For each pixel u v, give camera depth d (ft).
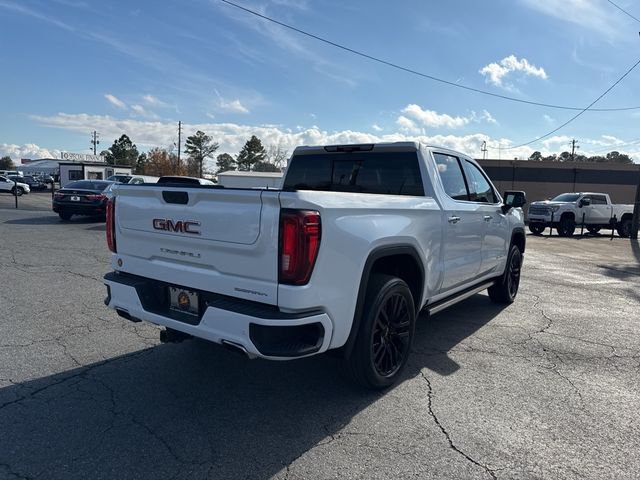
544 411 11.62
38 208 75.92
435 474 8.96
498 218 19.45
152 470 8.86
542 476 8.98
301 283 9.53
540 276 31.37
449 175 16.40
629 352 16.05
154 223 11.67
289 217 9.42
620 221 76.02
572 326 19.02
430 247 13.92
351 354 11.63
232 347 10.09
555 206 71.92
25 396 11.68
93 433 10.08
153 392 12.10
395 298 12.49
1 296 20.76
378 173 15.89
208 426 10.52
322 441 10.03
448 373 13.87
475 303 22.67
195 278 10.89
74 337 15.93
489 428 10.73
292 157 18.07
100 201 53.11
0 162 393.29
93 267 27.55
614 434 10.61
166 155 297.53
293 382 12.94
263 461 9.26
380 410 11.48
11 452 9.30
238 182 143.43
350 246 10.51
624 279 30.94
